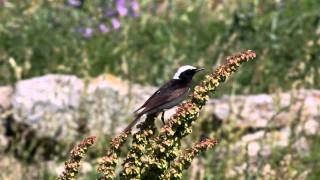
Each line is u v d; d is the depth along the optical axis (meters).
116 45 20.69
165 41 21.05
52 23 20.91
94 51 20.33
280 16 21.98
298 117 16.34
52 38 20.33
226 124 16.86
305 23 21.70
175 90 10.37
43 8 21.53
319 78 19.86
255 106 17.61
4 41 20.02
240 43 20.69
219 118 17.16
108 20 21.88
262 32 20.88
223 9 22.59
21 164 16.16
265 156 16.16
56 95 17.36
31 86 17.48
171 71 19.55
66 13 21.45
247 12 22.41
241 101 17.73
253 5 22.39
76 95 17.41
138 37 20.97
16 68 17.66
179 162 7.75
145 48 20.66
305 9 22.52
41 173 15.70
